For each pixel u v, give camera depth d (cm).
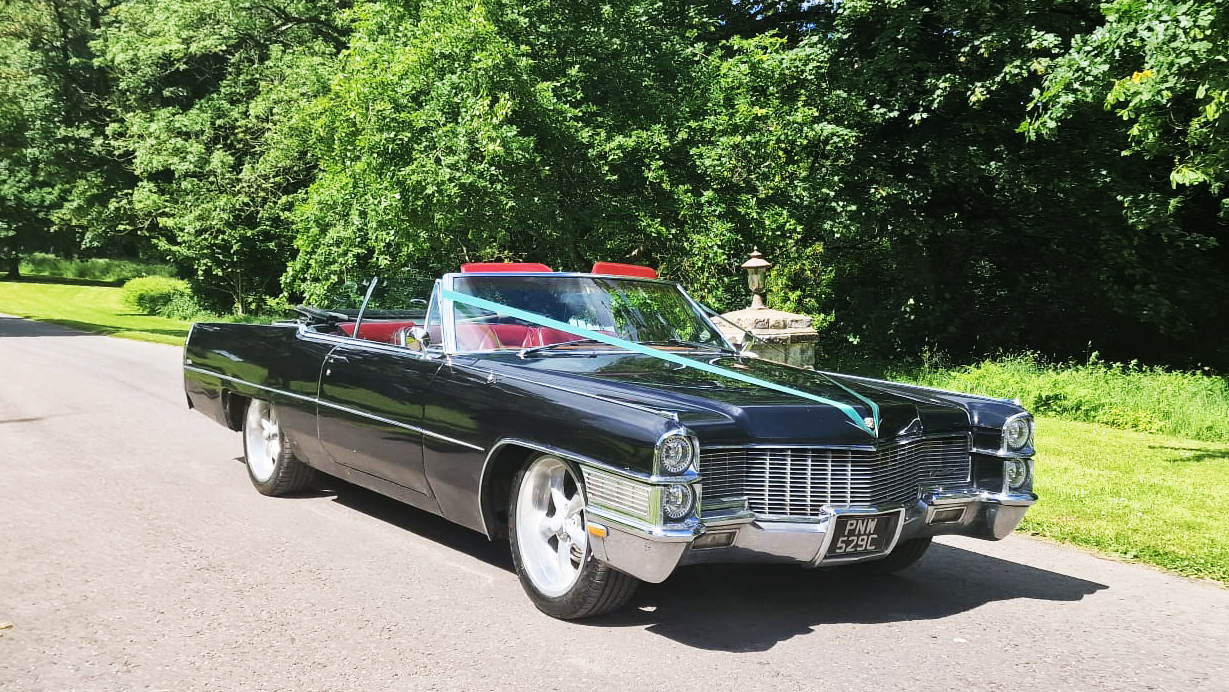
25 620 386
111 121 3709
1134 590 464
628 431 351
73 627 379
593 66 1552
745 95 1653
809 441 368
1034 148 1784
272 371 600
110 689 319
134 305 3956
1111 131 1709
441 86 1352
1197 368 1894
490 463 414
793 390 402
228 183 3366
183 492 630
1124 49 993
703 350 507
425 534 534
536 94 1384
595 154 1445
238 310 3562
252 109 3128
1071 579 484
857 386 439
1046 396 1192
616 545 352
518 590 437
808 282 2091
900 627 400
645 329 509
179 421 942
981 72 1681
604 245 1535
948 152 1752
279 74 3102
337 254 1656
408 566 471
